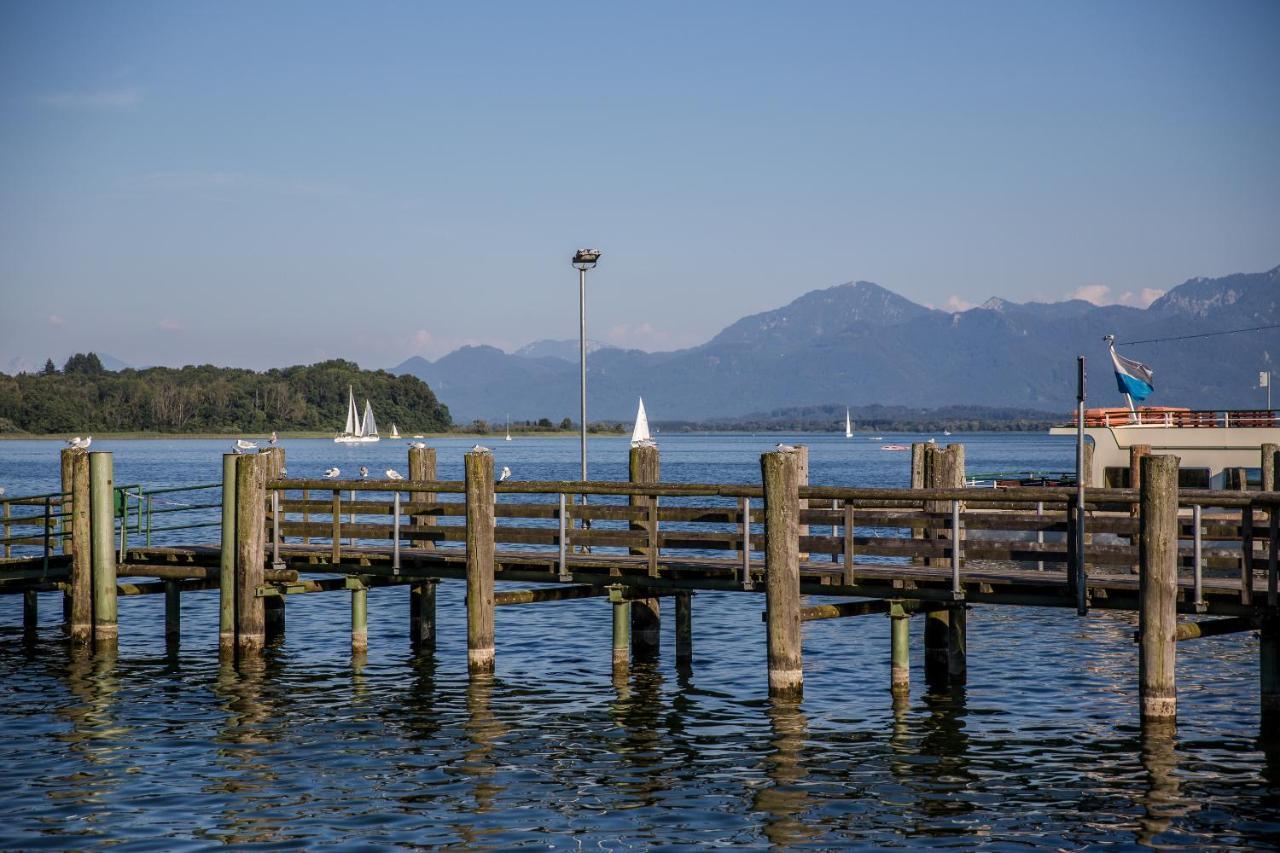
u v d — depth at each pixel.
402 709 24.39
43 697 25.30
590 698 25.28
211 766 20.67
